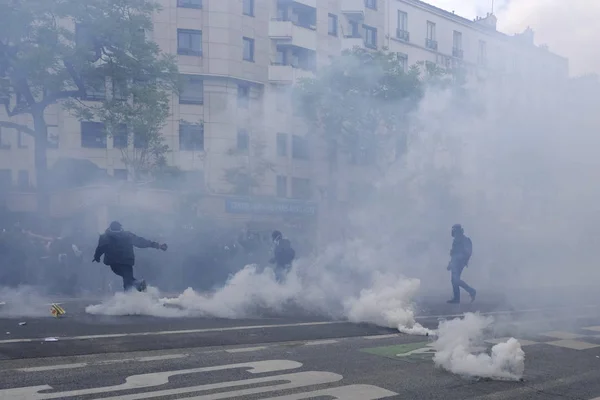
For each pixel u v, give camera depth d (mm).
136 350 6605
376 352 7137
